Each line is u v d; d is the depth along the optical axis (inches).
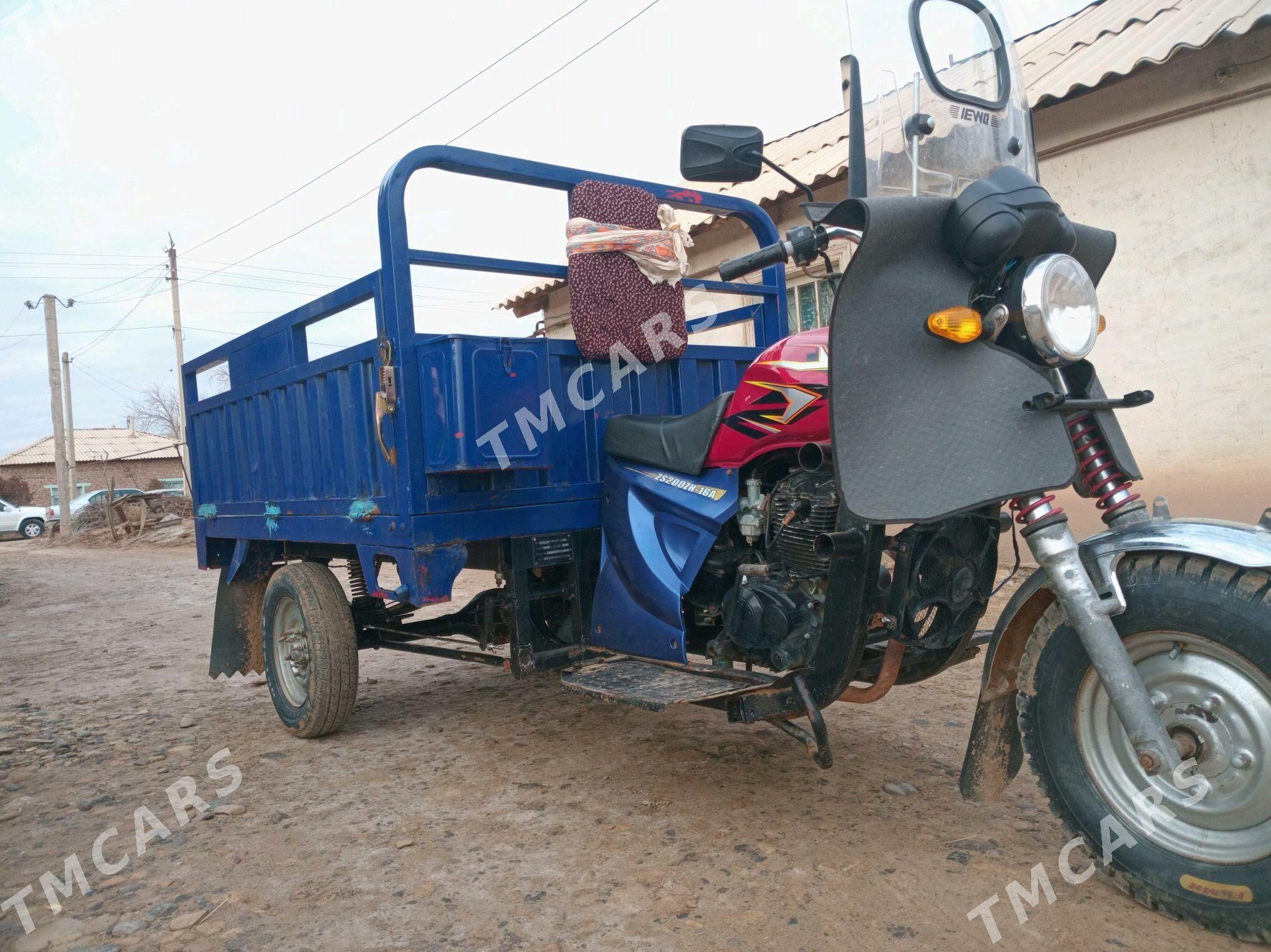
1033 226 88.7
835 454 92.4
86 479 1808.6
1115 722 92.1
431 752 152.3
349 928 95.4
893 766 133.2
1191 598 82.8
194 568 534.6
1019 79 114.4
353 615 176.6
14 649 288.8
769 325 180.1
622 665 133.7
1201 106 229.9
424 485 133.8
